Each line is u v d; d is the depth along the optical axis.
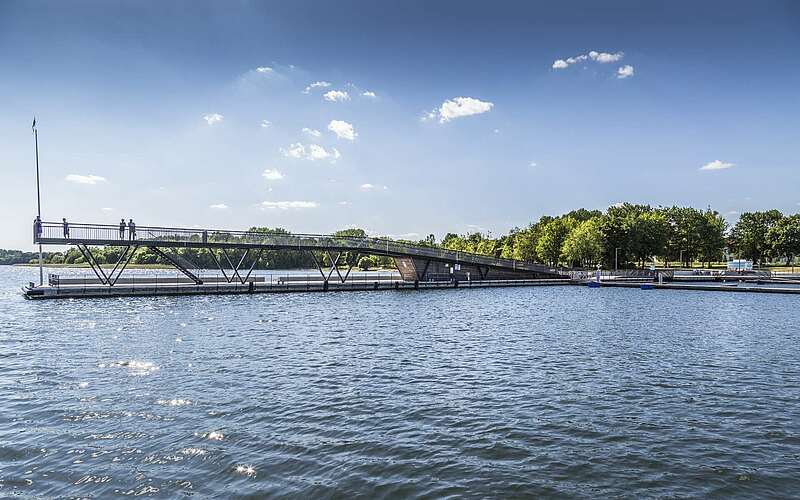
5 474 10.45
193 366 19.94
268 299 50.56
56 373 18.56
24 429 12.95
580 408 15.26
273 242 59.97
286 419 13.92
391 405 15.34
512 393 16.81
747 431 13.45
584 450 12.08
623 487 10.27
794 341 27.42
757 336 29.22
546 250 121.06
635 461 11.50
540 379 18.70
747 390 17.41
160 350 23.03
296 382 17.80
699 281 87.25
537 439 12.73
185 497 9.59
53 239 48.94
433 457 11.55
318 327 31.19
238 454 11.55
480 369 20.23
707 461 11.54
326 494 9.77
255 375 18.66
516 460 11.48
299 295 55.66
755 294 63.69
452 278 74.94
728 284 77.81
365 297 54.50
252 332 28.69
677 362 21.78
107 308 40.03
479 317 37.59
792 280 83.44
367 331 29.86
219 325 31.23
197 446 11.97
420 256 71.12
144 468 10.79
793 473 10.97
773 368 20.75
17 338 25.69
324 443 12.27
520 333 29.75
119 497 9.57
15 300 46.00
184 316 35.44
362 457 11.50
